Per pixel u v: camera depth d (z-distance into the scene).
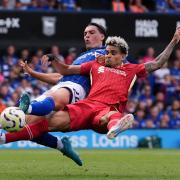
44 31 66.62
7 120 25.97
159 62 28.88
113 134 25.83
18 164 35.81
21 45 66.50
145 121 64.94
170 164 37.12
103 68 28.75
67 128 28.00
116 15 67.50
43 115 27.23
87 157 44.44
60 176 27.33
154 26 68.50
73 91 28.70
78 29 67.00
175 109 66.62
